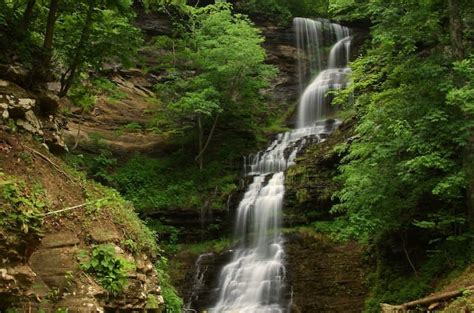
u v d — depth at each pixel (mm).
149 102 25828
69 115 22094
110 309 6684
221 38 22188
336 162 18984
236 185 20953
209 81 22609
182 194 20703
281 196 19078
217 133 24359
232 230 19359
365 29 32250
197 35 22891
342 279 15141
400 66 13648
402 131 12195
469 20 14000
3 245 5734
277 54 30984
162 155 23609
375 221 12594
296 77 30359
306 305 14867
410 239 14055
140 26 28141
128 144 23688
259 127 25891
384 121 13227
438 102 12508
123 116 24734
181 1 16344
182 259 17922
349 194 13039
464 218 12016
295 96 28969
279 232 18109
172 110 22812
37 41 10664
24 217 6094
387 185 12820
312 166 19547
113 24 10844
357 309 13836
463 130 11812
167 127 24547
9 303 5730
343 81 27406
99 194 8836
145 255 8359
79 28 10688
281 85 29656
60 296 6312
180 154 23438
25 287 5930
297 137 23938
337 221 17562
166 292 9836
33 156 8148
